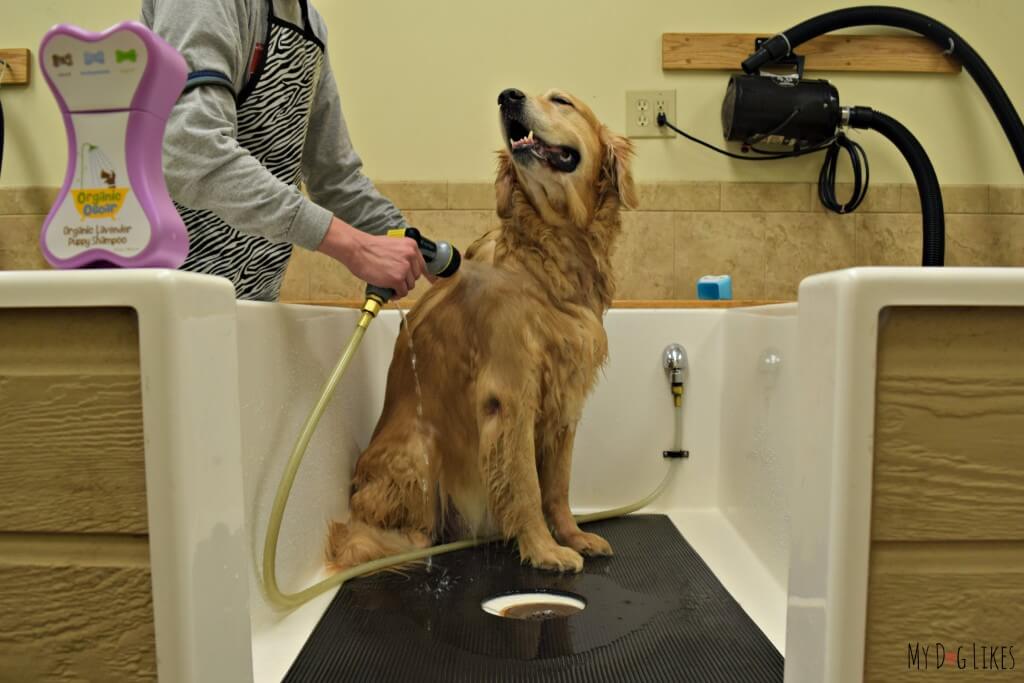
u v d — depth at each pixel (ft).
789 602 2.06
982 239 6.41
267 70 3.39
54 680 1.73
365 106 6.15
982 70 6.00
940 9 6.35
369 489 3.94
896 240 6.32
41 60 1.86
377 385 4.88
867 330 1.69
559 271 3.72
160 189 1.92
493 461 3.63
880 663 1.81
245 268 3.72
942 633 1.81
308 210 2.95
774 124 5.87
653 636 2.98
